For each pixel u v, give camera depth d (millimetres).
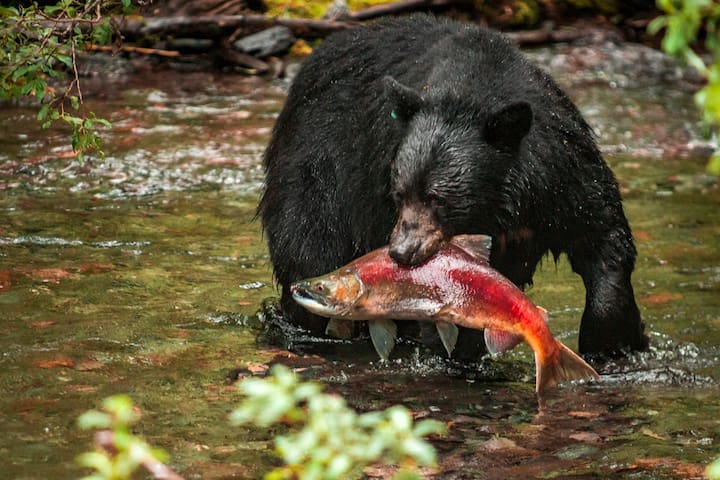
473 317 8758
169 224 13922
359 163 10773
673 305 11664
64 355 9695
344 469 4758
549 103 10195
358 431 5297
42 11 12234
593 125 19609
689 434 8523
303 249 11188
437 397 9406
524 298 8641
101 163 16281
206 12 23250
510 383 9836
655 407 9164
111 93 20531
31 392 8867
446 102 9742
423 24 11273
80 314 10781
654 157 17734
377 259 8852
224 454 7855
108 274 12008
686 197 15641
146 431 8242
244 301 11523
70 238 13148
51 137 17531
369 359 10398
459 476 7715
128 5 11398
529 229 9961
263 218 11688
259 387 4758
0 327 10297
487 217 9594
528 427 8703
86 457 4777
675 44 4793
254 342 10469
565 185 9969
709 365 10258
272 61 22984
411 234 9219
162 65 22625
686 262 13000
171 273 12195
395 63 10977
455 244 9039
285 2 24328
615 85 22766
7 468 7508
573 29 25781
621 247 10383
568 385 9758
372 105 10789
